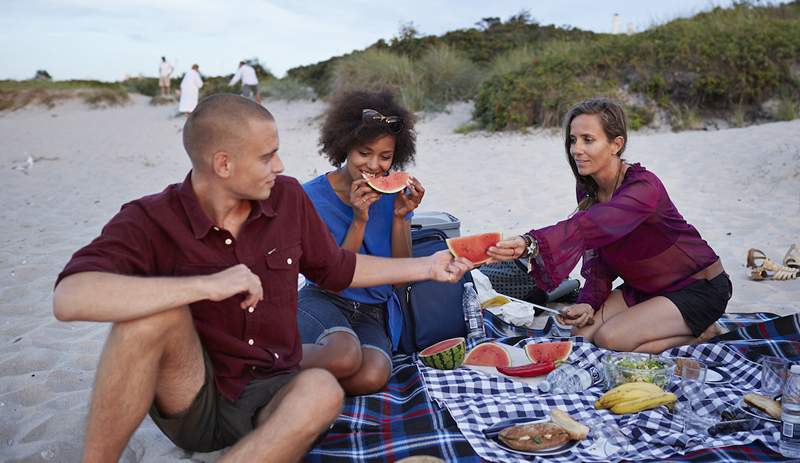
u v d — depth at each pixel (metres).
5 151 15.96
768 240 6.21
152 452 3.13
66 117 26.61
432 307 4.12
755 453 2.81
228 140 2.51
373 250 3.88
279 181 2.93
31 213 8.71
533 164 10.83
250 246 2.73
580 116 3.82
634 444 2.95
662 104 13.74
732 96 13.73
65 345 4.45
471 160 11.68
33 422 3.41
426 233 4.36
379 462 2.89
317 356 3.26
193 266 2.65
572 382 3.50
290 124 19.23
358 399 3.45
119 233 2.54
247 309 2.71
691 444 2.90
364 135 3.56
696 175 9.12
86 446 2.41
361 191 3.55
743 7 17.34
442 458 2.87
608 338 3.94
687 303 3.85
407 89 17.62
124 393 2.34
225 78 31.45
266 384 2.76
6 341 4.54
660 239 3.86
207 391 2.64
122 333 2.30
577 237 3.56
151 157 14.42
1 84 32.19
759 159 9.47
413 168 11.27
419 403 3.35
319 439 2.96
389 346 3.78
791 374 2.79
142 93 33.31
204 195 2.65
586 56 15.17
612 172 3.90
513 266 4.89
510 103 14.33
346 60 21.00
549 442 2.87
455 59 18.53
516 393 3.51
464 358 3.89
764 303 4.78
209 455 3.09
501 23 22.11
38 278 5.87
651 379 3.34
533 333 4.47
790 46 13.99
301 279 5.36
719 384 3.46
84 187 10.74
